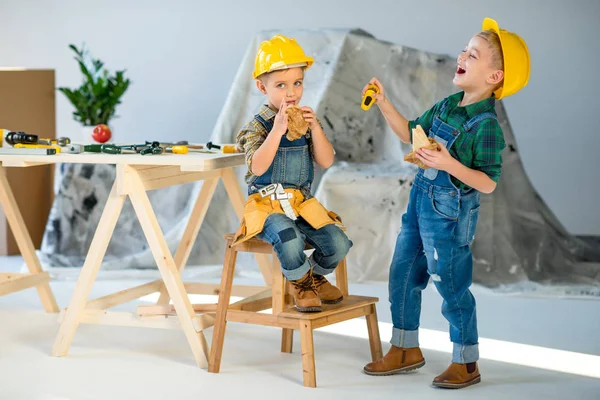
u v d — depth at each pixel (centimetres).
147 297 355
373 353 261
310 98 419
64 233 414
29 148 281
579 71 495
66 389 236
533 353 278
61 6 534
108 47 532
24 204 447
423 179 242
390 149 417
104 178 418
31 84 443
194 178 290
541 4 493
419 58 427
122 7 528
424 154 226
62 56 537
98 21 532
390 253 384
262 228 241
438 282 240
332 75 420
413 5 504
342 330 305
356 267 385
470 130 234
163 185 273
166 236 412
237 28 519
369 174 385
